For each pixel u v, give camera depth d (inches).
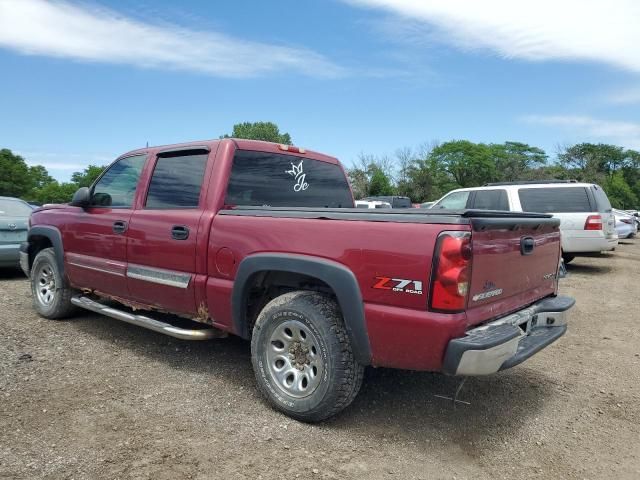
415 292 115.6
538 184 439.8
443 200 482.3
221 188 160.6
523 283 143.0
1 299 272.8
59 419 132.1
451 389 164.4
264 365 142.0
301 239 134.8
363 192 2477.9
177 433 127.1
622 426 143.1
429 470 115.6
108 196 200.7
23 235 342.0
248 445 122.6
